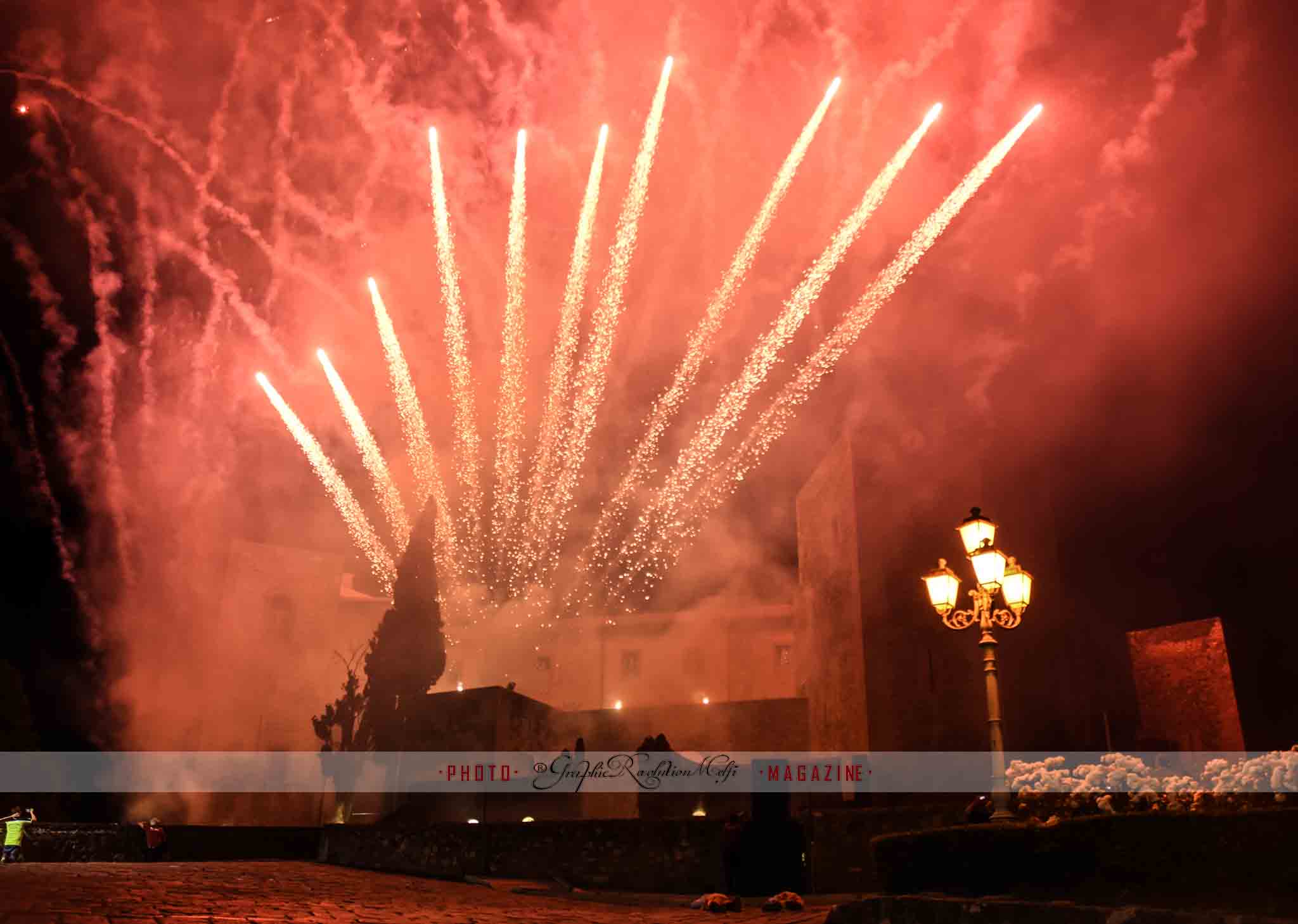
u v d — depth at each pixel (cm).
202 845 2372
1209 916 862
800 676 3650
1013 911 1034
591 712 3512
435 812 3067
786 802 1783
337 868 2119
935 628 2911
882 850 1251
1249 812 944
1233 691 2611
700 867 1828
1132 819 1019
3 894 1234
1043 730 2797
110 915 1121
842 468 3234
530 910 1472
